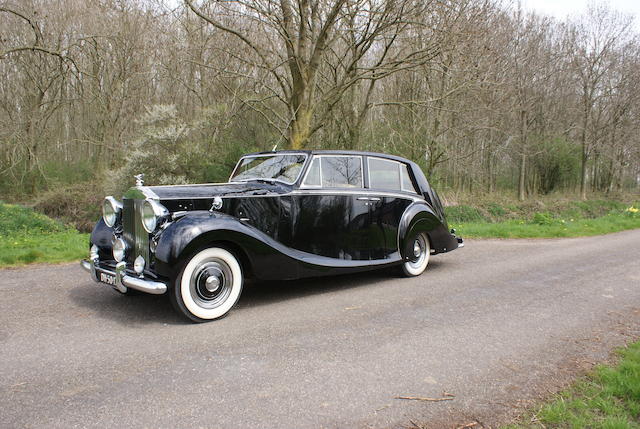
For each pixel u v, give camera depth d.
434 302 4.81
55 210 19.62
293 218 4.84
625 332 3.90
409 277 6.16
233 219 4.21
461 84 12.47
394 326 3.96
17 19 18.42
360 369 3.04
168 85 19.44
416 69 14.84
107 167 21.39
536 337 3.74
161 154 16.62
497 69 13.98
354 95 15.86
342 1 10.52
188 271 3.89
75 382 2.79
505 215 21.91
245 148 17.36
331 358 3.22
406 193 6.04
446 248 6.57
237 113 15.46
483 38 11.73
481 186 27.52
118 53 18.73
